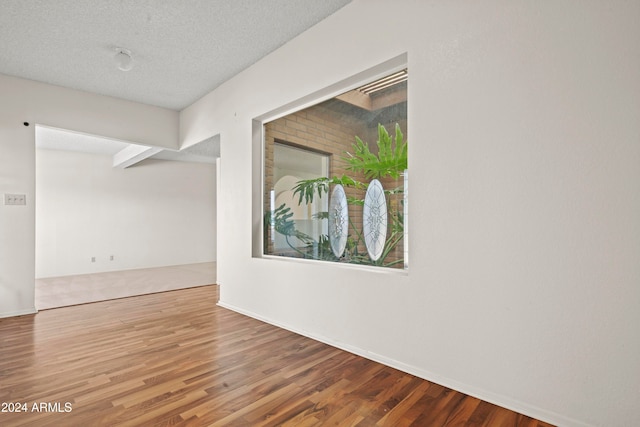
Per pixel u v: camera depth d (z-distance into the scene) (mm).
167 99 4375
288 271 2977
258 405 1743
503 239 1732
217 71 3582
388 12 2236
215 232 8508
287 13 2594
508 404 1712
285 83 3027
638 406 1384
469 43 1861
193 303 4000
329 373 2105
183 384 1964
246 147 3512
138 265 7223
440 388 1917
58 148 6227
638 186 1384
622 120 1417
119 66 3094
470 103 1853
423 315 2039
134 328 3023
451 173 1925
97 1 2406
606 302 1454
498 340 1749
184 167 7992
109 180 6910
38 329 2994
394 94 2430
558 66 1572
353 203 2688
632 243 1396
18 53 3133
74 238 6473
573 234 1532
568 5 1545
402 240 2354
